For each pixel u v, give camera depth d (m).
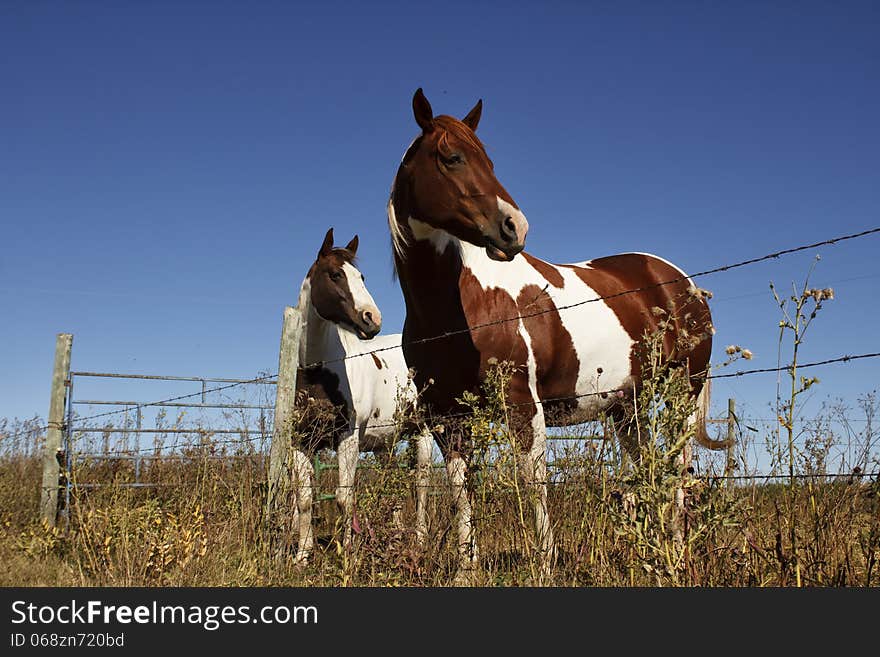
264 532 4.20
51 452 6.39
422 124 3.84
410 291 4.05
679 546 2.65
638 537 2.59
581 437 3.56
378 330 5.32
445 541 3.61
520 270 4.15
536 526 3.45
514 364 3.85
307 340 5.46
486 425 3.29
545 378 4.09
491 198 3.60
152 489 6.36
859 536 2.77
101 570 3.65
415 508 4.25
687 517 2.74
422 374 4.10
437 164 3.72
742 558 2.87
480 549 3.62
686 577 2.60
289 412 4.68
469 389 3.93
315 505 5.54
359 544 3.62
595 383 4.26
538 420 3.84
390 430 6.36
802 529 2.90
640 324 4.54
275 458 4.52
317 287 5.41
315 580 3.57
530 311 4.00
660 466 2.59
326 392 5.43
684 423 2.57
